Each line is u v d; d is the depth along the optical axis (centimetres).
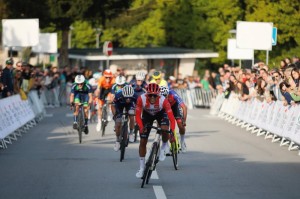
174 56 6488
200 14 7162
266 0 5891
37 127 3325
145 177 1608
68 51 6806
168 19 7331
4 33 4319
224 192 1561
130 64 6531
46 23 6250
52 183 1667
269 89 3020
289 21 5762
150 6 6756
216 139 2786
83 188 1598
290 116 2516
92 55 6278
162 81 2089
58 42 9844
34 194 1520
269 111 2861
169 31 7388
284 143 2603
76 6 6053
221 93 4347
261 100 3147
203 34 7100
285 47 5956
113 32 9069
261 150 2417
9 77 3219
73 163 2027
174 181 1714
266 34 3909
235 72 3912
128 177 1767
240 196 1512
